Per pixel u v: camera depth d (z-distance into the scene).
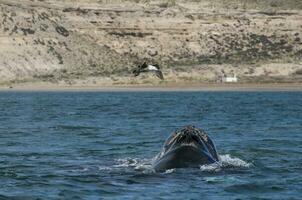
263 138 126.31
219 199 66.50
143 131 142.38
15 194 69.12
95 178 77.38
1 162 92.31
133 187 71.56
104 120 177.25
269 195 68.75
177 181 73.75
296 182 75.50
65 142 120.25
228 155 98.31
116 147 111.81
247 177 77.50
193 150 80.88
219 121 172.25
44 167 87.06
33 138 127.94
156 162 82.25
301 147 110.44
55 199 66.81
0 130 146.12
